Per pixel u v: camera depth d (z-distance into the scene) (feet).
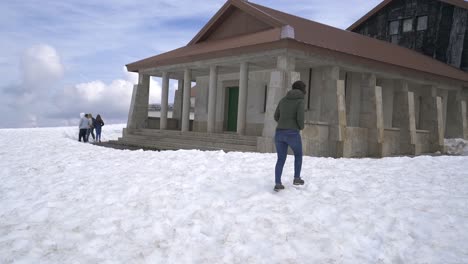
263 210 16.51
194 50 60.13
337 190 19.92
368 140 52.54
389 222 15.29
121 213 16.55
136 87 68.90
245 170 25.07
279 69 43.70
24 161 32.76
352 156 49.42
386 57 57.16
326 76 49.62
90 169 27.40
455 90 70.90
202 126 70.79
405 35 89.10
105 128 98.89
